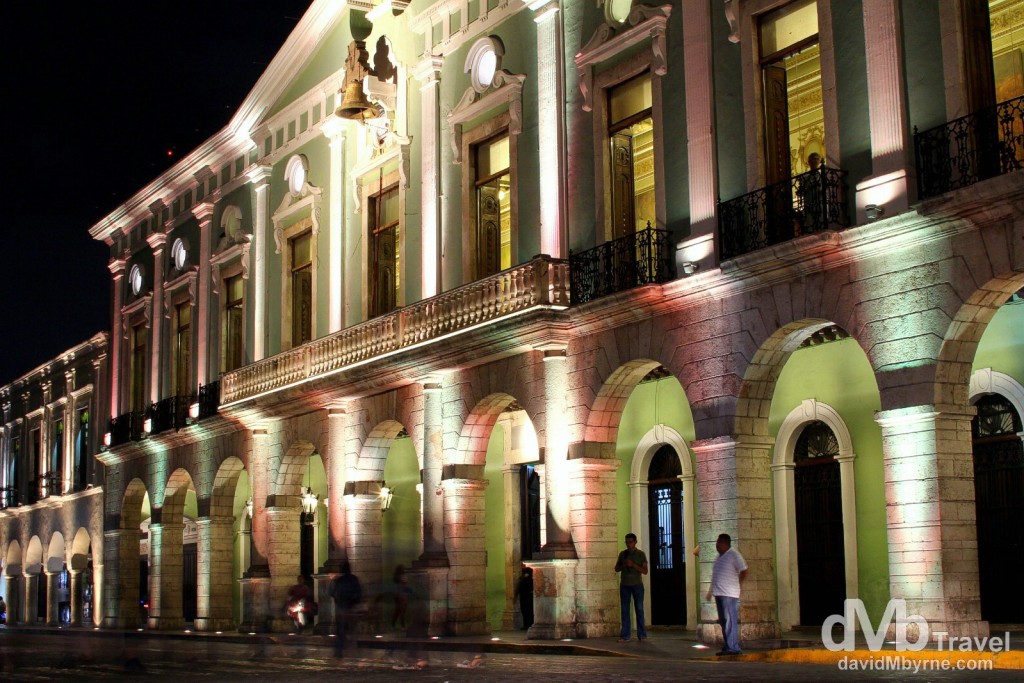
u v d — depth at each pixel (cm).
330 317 2561
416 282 2319
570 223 1975
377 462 2416
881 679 1067
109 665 1616
